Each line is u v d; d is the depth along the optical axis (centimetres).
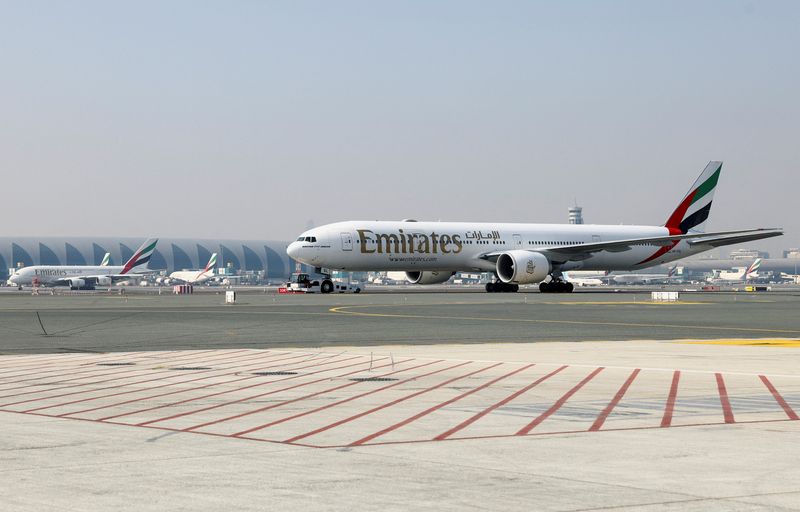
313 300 6888
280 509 816
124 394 1662
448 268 8294
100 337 3175
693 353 2494
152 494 873
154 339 3084
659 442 1149
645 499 850
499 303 6138
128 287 16612
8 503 838
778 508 815
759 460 1033
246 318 4306
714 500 846
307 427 1277
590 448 1109
